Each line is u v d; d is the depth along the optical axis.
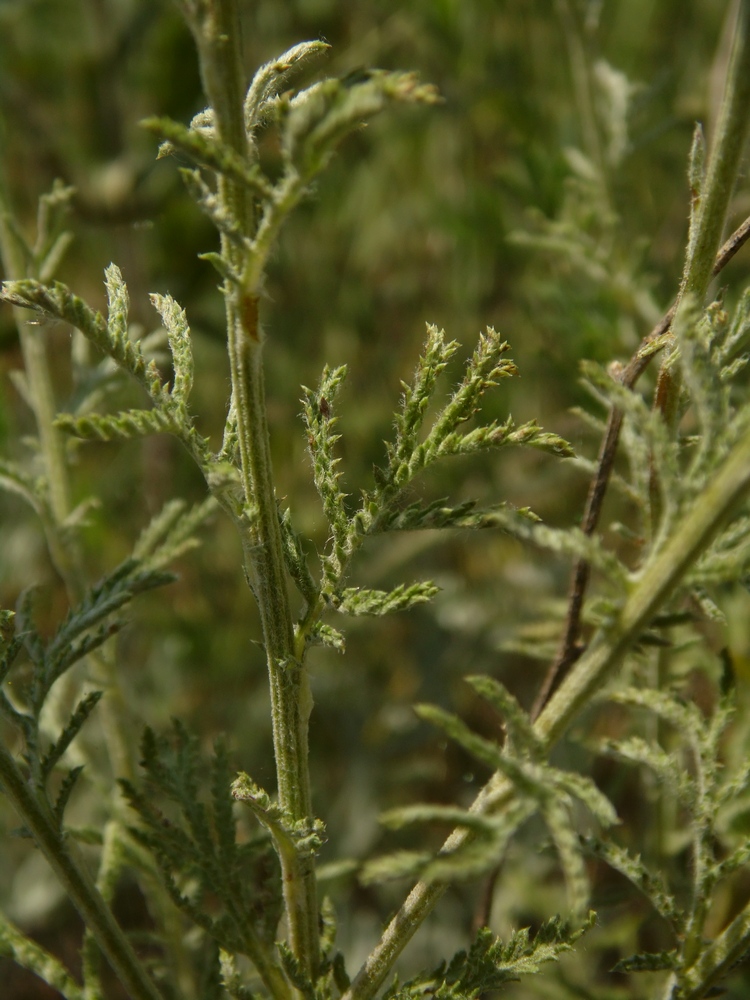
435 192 0.46
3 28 0.45
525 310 0.41
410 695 0.41
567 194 0.34
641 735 0.27
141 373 0.19
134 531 0.42
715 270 0.22
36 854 0.37
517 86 0.43
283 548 0.20
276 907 0.21
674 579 0.18
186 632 0.40
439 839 0.37
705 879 0.21
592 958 0.29
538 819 0.34
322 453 0.21
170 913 0.25
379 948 0.20
